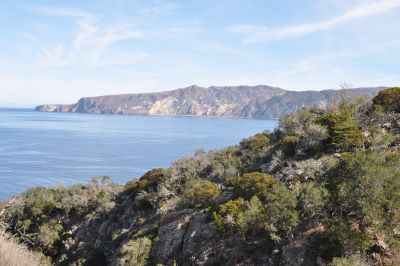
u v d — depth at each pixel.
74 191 78.62
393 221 23.22
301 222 27.00
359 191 24.66
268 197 30.66
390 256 22.80
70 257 55.72
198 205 44.03
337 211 26.44
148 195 60.47
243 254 30.02
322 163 35.06
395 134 39.12
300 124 53.56
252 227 31.61
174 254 37.62
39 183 120.12
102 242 58.72
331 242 24.86
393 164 27.19
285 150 46.69
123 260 39.59
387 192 24.06
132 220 58.66
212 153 76.38
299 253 26.16
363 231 23.98
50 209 71.62
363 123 44.34
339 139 40.22
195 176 63.91
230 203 35.47
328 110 53.59
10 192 106.75
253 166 51.59
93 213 68.50
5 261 10.86
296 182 33.84
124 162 165.25
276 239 27.56
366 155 27.44
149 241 41.25
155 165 158.12
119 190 78.56
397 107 46.34
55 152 195.88
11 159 169.50
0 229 13.16
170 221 42.97
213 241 34.16
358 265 21.23
